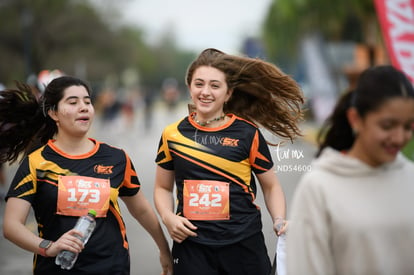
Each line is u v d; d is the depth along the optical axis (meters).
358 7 39.41
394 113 4.19
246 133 7.24
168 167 7.48
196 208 7.07
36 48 83.94
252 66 7.76
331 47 52.06
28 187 6.46
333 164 4.40
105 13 93.56
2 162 7.49
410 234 4.29
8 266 11.59
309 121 49.62
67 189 6.49
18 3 77.38
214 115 7.36
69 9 85.00
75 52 94.19
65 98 6.67
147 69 186.25
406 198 4.34
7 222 6.33
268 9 59.62
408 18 17.53
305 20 50.59
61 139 6.73
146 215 7.30
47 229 6.52
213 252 7.00
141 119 69.44
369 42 43.12
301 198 4.46
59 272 6.38
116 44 98.81
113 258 6.55
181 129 7.36
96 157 6.73
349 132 4.91
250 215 7.16
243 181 7.17
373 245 4.26
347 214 4.29
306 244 4.38
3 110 7.19
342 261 4.34
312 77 44.53
